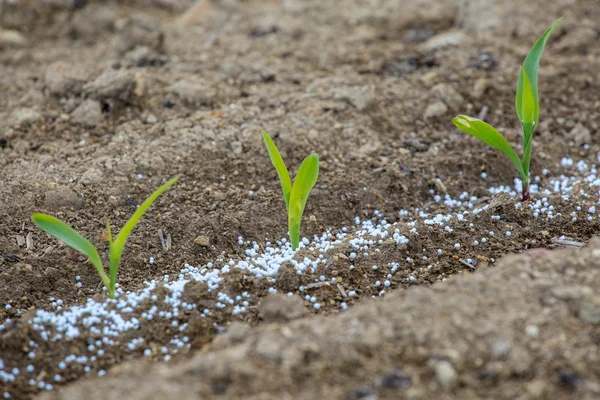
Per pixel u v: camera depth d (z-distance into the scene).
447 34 6.35
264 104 5.50
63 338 3.56
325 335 3.17
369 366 3.03
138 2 7.00
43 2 6.80
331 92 5.60
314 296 3.85
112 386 3.01
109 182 4.73
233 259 4.32
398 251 4.16
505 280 3.45
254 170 4.94
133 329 3.63
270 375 3.00
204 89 5.55
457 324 3.16
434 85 5.73
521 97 4.30
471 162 5.10
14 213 4.47
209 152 5.00
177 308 3.73
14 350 3.47
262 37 6.48
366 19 6.77
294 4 7.04
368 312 3.30
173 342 3.56
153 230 4.46
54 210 4.52
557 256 3.61
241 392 2.94
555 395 2.92
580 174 5.07
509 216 4.38
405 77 5.85
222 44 6.36
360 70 5.94
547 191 4.70
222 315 3.71
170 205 4.63
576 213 4.36
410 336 3.12
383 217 4.70
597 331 3.18
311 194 4.78
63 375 3.41
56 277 4.12
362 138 5.25
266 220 4.59
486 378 2.98
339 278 3.97
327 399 2.90
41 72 6.00
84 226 4.44
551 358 3.05
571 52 6.14
